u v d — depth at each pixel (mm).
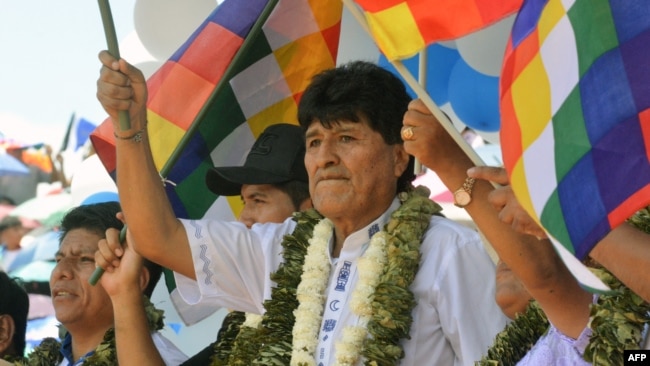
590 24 7152
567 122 7047
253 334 10234
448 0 8797
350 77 9930
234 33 11836
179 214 12703
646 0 7086
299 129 12375
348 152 9867
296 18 12477
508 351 8898
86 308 11766
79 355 11945
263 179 12039
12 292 13406
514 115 7270
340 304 9805
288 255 10305
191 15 14109
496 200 7676
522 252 8148
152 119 11805
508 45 7492
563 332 8258
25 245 21734
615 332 7891
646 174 6859
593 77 7086
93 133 11719
